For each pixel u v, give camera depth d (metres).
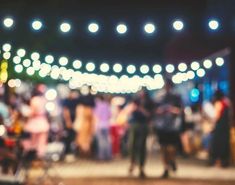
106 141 22.38
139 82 30.03
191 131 24.84
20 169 13.58
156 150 29.72
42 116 18.16
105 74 30.00
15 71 22.88
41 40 23.31
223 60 21.38
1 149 13.24
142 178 16.42
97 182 15.37
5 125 15.23
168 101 16.88
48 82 29.09
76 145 24.20
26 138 14.98
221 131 19.34
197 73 24.12
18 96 22.22
